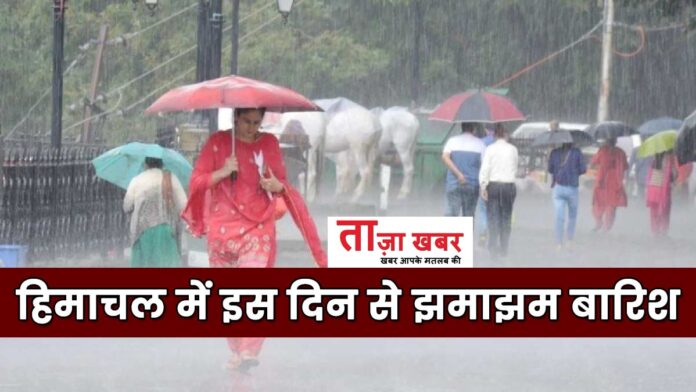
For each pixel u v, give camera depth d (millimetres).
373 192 74312
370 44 118375
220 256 22141
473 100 47844
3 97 103438
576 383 22031
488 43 121812
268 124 64562
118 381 21859
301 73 109562
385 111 75375
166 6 105312
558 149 46781
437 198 76438
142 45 104750
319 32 116188
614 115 126062
